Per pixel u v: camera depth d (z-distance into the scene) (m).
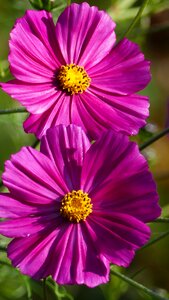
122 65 0.43
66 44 0.43
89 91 0.42
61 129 0.40
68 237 0.38
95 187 0.39
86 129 0.41
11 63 0.40
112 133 0.39
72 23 0.43
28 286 0.46
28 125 0.40
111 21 0.43
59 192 0.39
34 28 0.42
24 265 0.36
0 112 0.41
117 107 0.42
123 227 0.38
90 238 0.38
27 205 0.38
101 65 0.43
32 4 0.46
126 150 0.39
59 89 0.42
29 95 0.41
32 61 0.42
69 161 0.39
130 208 0.38
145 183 0.38
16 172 0.38
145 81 0.42
